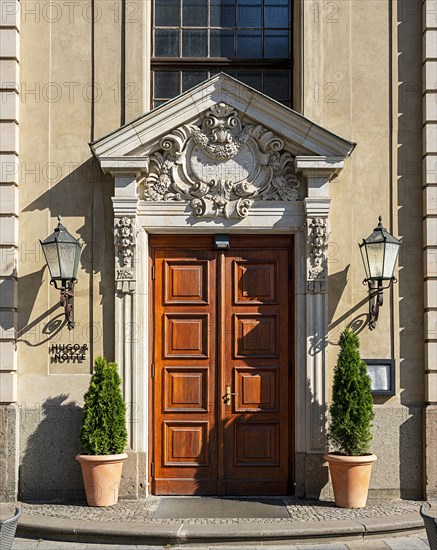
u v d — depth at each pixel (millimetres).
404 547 7109
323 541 7273
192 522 7500
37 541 7316
